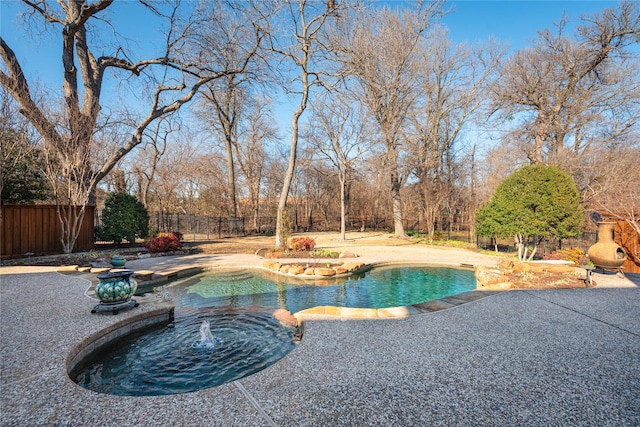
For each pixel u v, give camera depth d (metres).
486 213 12.95
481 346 3.45
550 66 16.88
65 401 2.37
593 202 14.37
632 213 8.84
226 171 29.77
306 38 13.16
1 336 3.62
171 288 7.49
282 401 2.38
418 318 4.45
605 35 15.55
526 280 6.86
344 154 19.02
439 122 22.22
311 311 4.77
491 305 5.11
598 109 16.58
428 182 18.39
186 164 26.72
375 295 7.10
